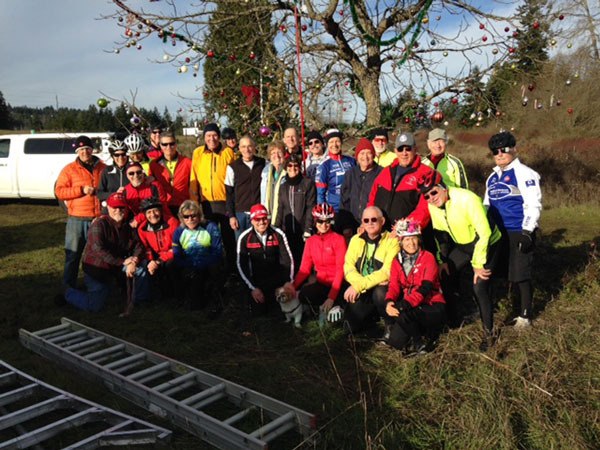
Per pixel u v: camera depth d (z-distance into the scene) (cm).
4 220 1129
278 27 768
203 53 736
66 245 585
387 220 480
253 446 280
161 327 498
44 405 317
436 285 419
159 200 558
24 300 583
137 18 662
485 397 325
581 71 1656
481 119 775
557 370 355
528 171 433
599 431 295
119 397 368
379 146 535
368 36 692
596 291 518
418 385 357
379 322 490
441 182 426
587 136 1783
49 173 1310
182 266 554
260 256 514
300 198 542
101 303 549
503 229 448
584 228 900
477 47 743
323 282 498
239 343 459
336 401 338
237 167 594
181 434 319
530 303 446
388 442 290
